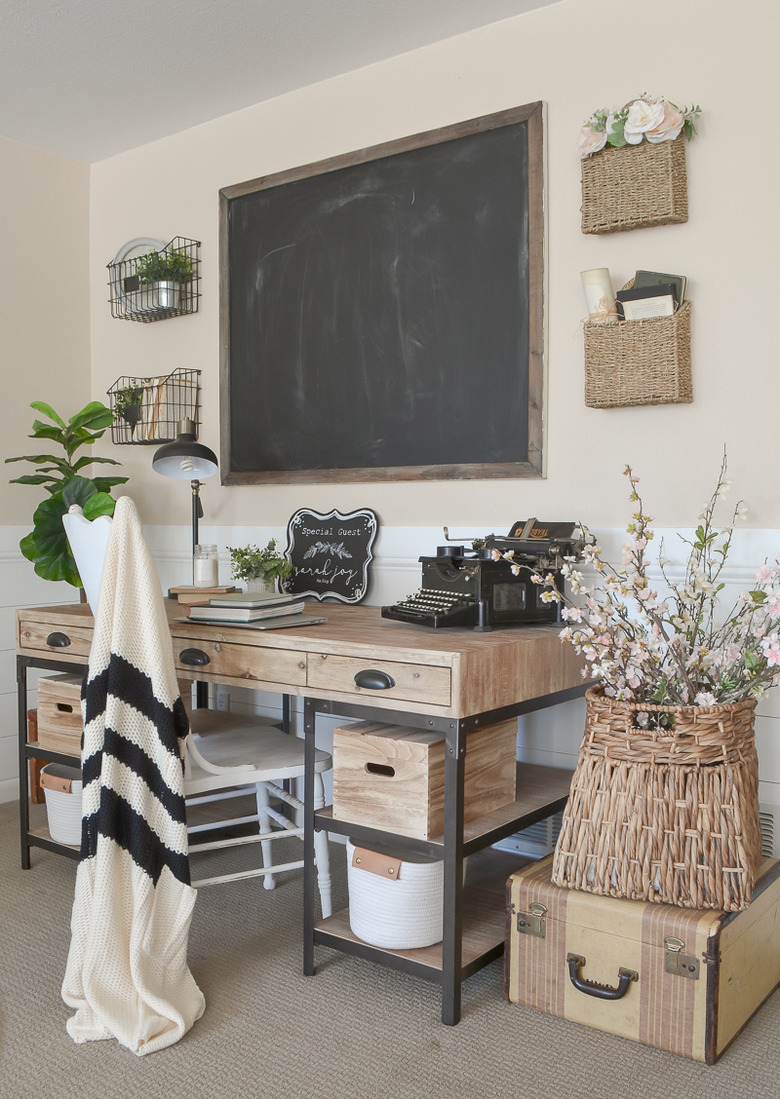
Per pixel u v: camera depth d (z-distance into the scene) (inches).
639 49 98.0
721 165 93.4
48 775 109.7
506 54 107.3
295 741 103.3
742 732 75.4
